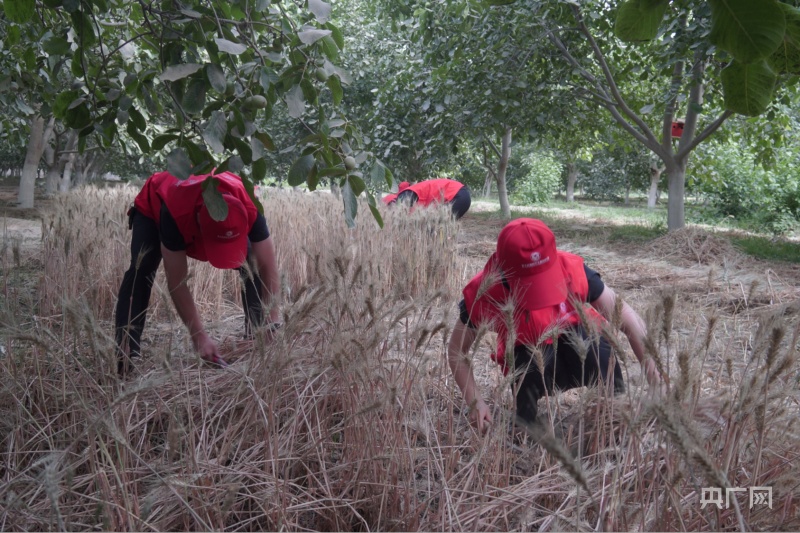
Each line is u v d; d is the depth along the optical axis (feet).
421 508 6.29
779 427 5.84
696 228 29.07
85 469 6.88
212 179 7.22
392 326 6.88
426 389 8.33
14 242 9.12
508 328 5.96
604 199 141.08
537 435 3.95
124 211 17.79
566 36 33.78
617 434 6.89
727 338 9.96
